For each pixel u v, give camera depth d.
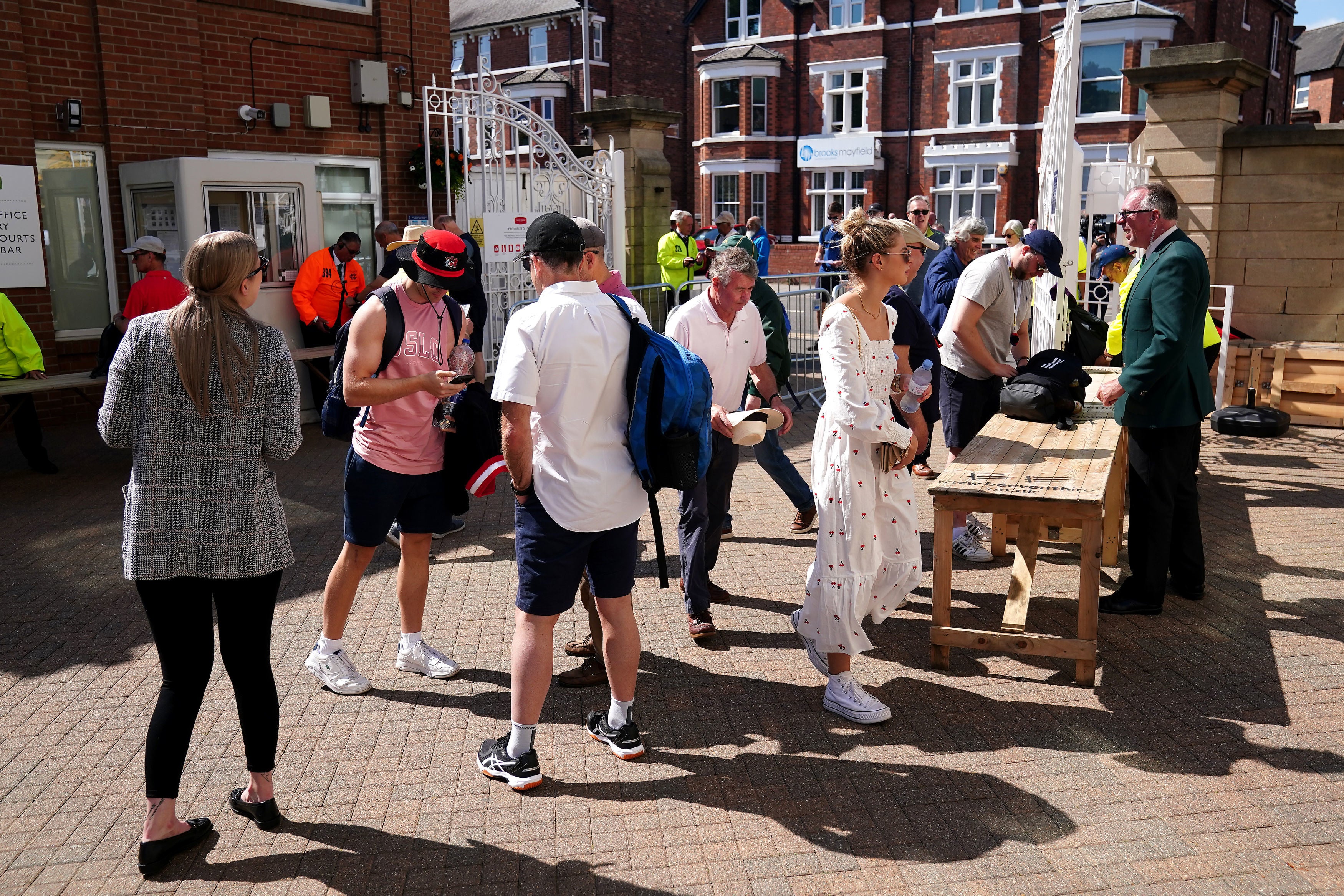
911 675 4.25
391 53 11.63
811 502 6.26
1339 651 4.39
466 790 3.40
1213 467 7.93
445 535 6.34
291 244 9.62
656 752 3.64
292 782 3.45
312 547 6.12
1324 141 9.60
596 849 3.06
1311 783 3.34
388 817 3.24
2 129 9.03
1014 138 29.92
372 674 4.30
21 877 2.94
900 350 4.31
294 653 4.54
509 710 3.98
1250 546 5.91
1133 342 4.79
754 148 34.16
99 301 9.95
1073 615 4.90
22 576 5.64
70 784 3.46
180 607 2.94
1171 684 4.11
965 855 2.99
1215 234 10.19
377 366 3.86
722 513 4.86
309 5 11.01
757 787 3.39
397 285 3.91
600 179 11.41
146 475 2.88
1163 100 10.16
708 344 4.61
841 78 33.09
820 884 2.87
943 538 4.18
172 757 2.96
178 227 9.09
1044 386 5.07
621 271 11.70
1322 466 7.88
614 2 36.09
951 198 31.33
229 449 2.92
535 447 3.29
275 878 2.93
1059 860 2.96
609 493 3.29
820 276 11.62
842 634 3.79
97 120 9.69
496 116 10.37
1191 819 3.15
